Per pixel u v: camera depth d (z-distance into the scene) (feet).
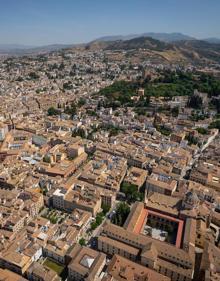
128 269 629.10
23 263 650.02
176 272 648.38
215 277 620.08
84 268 634.43
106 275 614.75
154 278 611.47
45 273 626.64
